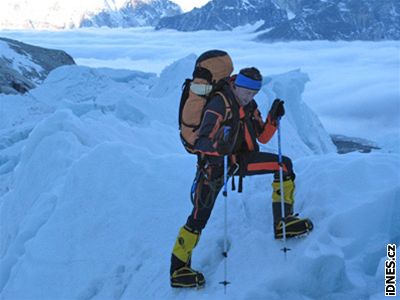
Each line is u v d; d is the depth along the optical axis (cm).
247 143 392
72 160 729
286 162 410
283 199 402
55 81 2981
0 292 572
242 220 471
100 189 568
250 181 527
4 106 2430
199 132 367
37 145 845
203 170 387
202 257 446
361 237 412
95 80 2997
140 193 545
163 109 1516
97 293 475
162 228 503
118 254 496
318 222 428
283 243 418
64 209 570
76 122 848
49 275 509
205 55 383
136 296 443
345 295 382
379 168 481
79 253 516
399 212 428
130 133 960
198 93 379
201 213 399
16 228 724
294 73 2011
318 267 382
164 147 970
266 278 386
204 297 396
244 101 380
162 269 453
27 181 780
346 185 459
